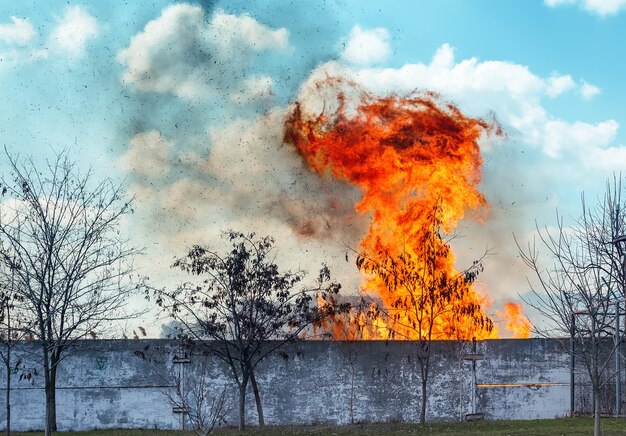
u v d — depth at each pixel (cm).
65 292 2003
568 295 2045
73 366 2492
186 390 2494
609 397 2462
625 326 2258
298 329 2539
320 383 2527
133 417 2483
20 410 2452
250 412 2495
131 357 2505
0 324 2123
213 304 2488
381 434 2158
